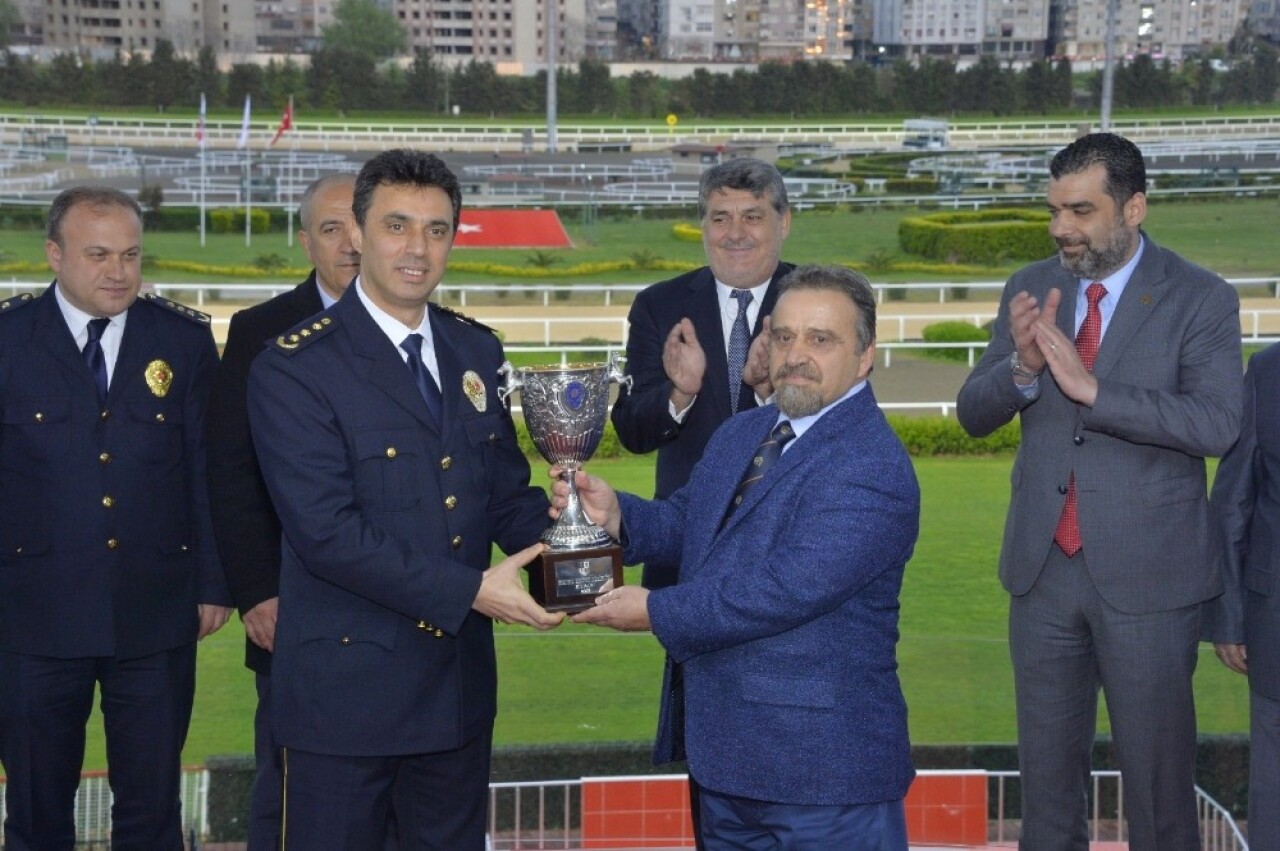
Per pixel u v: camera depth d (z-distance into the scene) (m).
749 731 3.02
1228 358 3.64
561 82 73.56
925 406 13.36
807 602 2.91
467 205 35.94
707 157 48.19
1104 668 3.73
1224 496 3.85
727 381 4.06
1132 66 74.56
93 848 4.43
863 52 119.62
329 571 3.04
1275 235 32.25
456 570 3.05
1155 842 3.77
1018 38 116.56
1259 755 3.78
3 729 3.79
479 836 3.38
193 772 4.82
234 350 3.90
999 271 27.81
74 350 3.78
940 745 5.21
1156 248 3.78
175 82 69.06
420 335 3.21
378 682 3.12
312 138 51.41
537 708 6.41
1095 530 3.66
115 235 3.68
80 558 3.74
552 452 3.29
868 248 31.47
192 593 3.98
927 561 9.18
